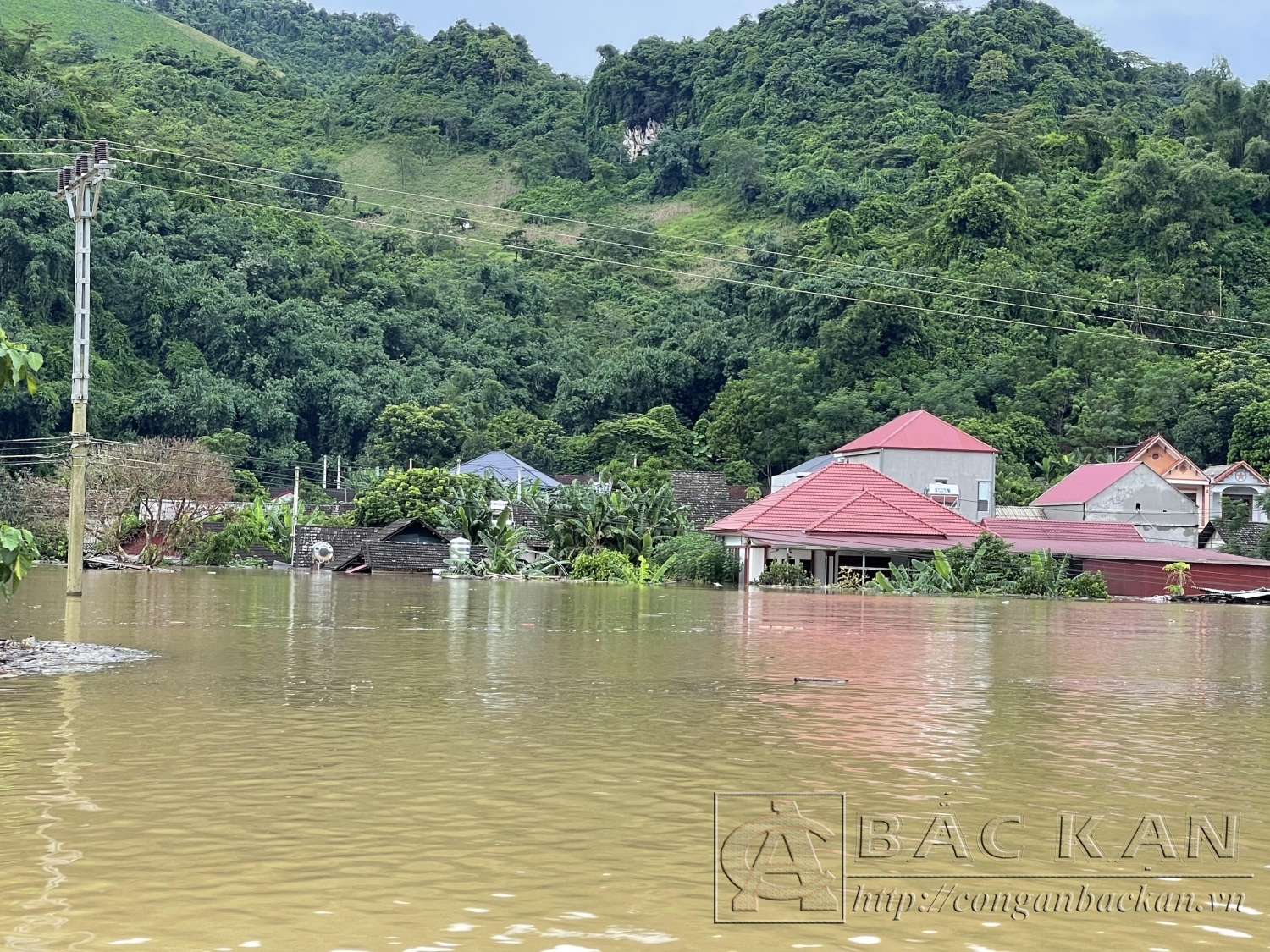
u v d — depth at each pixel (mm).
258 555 79875
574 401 128000
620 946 6750
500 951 6633
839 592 51938
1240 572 54906
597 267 177625
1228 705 16469
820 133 195375
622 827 9180
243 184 158125
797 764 11602
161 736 12555
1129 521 70188
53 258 119438
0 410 104688
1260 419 90438
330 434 127000
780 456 110562
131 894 7492
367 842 8656
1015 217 121312
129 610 31109
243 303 129000
